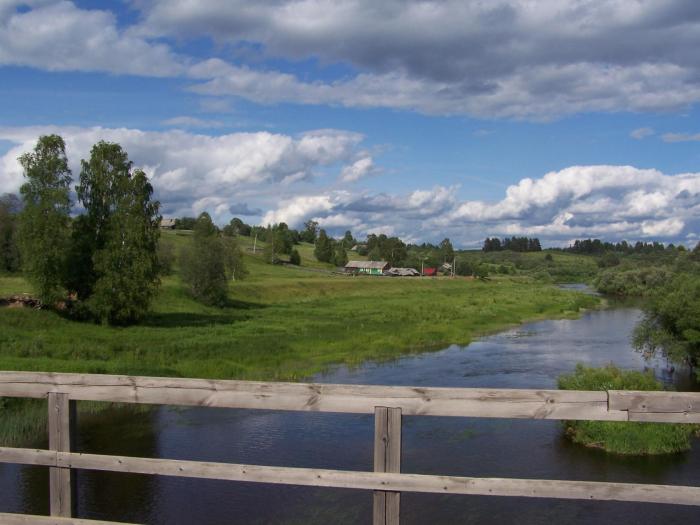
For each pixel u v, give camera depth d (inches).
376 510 187.9
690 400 178.5
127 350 1272.1
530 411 184.4
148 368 1043.3
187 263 2356.1
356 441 660.1
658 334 1168.2
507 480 182.1
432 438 677.3
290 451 628.4
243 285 3026.6
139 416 772.0
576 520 460.8
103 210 1736.0
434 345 1529.3
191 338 1492.4
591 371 757.9
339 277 4392.2
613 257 6879.9
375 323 1936.5
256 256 5457.7
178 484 525.7
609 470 575.5
